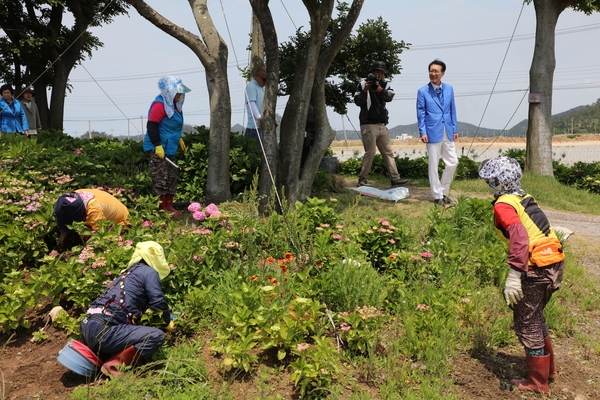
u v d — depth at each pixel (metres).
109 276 4.75
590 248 7.24
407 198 9.73
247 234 5.62
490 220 7.35
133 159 8.24
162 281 4.85
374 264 5.94
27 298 4.70
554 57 12.93
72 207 5.59
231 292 4.55
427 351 4.37
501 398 4.05
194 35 7.69
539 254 4.00
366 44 13.04
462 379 4.26
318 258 5.29
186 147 8.91
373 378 4.11
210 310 4.79
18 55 17.86
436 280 5.63
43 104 19.66
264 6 7.46
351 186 10.84
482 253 6.11
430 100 8.82
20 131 11.28
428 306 4.82
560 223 8.77
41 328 4.75
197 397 3.70
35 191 6.84
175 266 4.92
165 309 4.19
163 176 7.11
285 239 5.97
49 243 6.20
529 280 4.03
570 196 11.35
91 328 3.95
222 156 7.89
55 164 7.41
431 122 8.84
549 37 12.83
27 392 3.91
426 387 3.97
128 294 4.08
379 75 9.98
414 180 12.63
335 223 6.46
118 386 3.76
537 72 12.91
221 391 3.82
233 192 8.76
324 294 4.75
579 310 5.63
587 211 10.41
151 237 5.38
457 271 5.84
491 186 4.26
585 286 6.12
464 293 5.27
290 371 4.12
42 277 4.80
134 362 4.05
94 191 5.91
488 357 4.61
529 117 13.17
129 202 7.15
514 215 4.00
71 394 3.79
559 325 5.20
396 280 5.24
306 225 6.24
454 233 6.80
